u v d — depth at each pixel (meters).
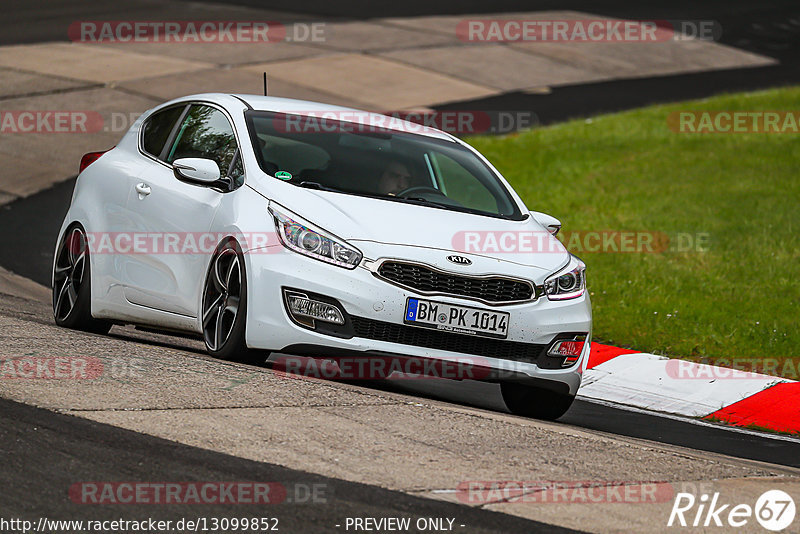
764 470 20.47
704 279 42.50
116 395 20.08
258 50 94.50
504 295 24.52
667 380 31.89
